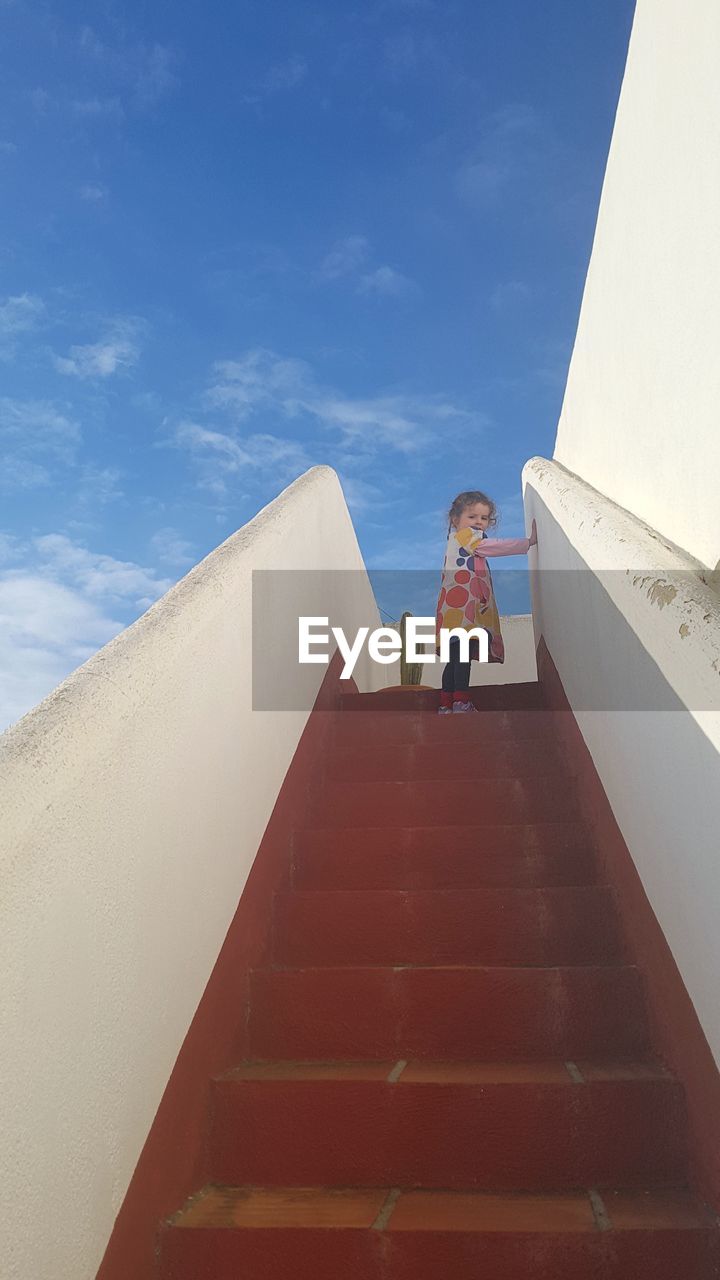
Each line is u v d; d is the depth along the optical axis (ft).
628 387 9.96
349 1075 7.16
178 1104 6.36
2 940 4.25
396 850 10.14
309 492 13.52
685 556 7.62
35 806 4.68
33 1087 4.43
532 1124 6.68
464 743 12.49
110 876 5.55
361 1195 6.51
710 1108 5.93
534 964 8.77
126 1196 5.41
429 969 8.03
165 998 6.30
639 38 8.96
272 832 9.73
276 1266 5.76
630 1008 7.72
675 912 6.66
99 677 5.89
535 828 10.14
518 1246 5.66
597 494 10.79
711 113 6.62
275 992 8.10
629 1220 5.83
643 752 7.50
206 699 7.77
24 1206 4.25
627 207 9.69
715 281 6.72
